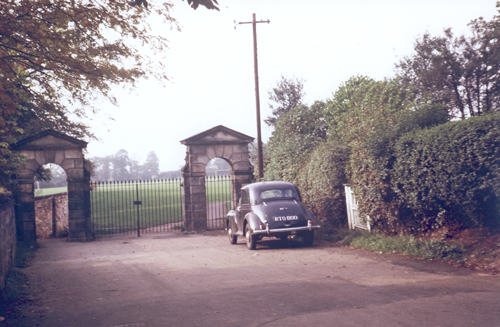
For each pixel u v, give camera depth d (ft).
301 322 19.51
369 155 43.39
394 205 42.19
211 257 42.39
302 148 68.28
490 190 31.22
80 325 21.53
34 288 31.65
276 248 46.37
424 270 29.43
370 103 61.46
